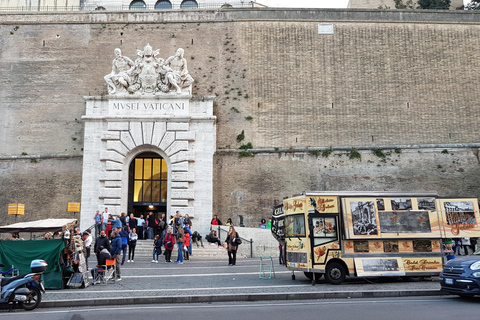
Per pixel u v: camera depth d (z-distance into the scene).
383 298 11.52
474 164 29.47
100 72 30.72
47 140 29.67
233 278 15.04
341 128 29.97
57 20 31.64
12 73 30.77
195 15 31.84
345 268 13.92
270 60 30.86
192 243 24.69
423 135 30.02
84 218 26.48
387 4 39.09
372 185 29.09
